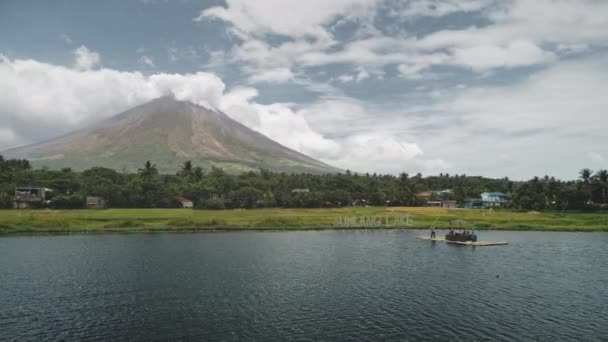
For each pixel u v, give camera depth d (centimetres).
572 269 7581
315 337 4256
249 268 7569
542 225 14612
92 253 8956
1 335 4269
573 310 5147
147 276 6856
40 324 4591
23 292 5838
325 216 16888
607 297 5716
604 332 4431
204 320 4738
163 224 13762
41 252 9031
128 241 10831
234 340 4172
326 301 5500
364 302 5459
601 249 9931
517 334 4366
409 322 4706
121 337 4234
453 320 4781
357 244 10794
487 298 5659
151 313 4969
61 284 6291
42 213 15338
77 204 18512
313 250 9731
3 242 10406
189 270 7350
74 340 4156
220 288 6128
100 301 5431
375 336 4294
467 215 17750
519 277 6938
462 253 9369
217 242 10875
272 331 4416
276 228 14062
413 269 7569
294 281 6606
